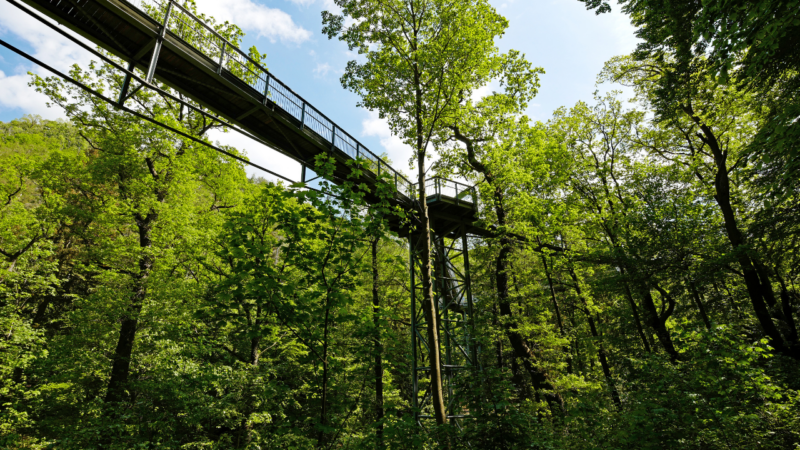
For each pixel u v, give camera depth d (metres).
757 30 4.98
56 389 11.45
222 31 13.84
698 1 7.75
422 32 10.28
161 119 11.45
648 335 16.41
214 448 10.18
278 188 5.46
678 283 13.30
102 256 11.26
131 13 6.45
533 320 15.03
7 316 12.41
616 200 17.16
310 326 5.07
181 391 10.12
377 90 10.44
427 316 8.42
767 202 6.13
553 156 16.14
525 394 14.32
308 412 13.88
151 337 11.41
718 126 15.73
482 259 16.78
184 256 12.85
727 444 4.61
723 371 5.44
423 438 5.02
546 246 15.50
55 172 11.41
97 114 11.68
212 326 13.48
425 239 9.05
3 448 9.66
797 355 11.51
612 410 6.33
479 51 9.75
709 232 13.45
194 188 13.29
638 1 8.62
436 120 10.21
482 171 15.97
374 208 5.54
